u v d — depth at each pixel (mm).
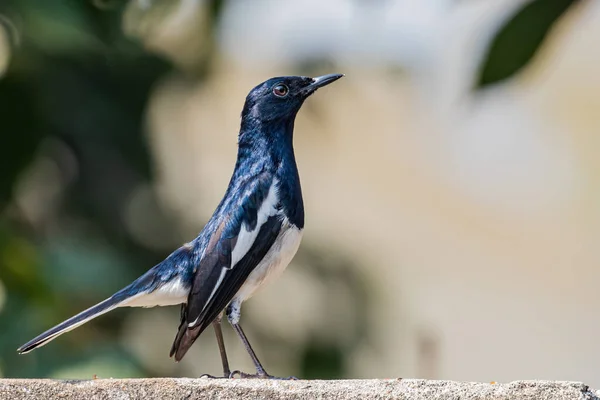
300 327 12859
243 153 9336
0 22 10109
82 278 11156
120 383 6504
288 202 9062
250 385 6414
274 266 9000
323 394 6359
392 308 13375
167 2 11578
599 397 6262
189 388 6445
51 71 11062
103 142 11969
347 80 13016
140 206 12422
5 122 10844
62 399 6484
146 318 12086
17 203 11555
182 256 8828
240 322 12812
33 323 10398
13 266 10508
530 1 6883
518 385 6254
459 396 6281
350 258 13109
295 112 9461
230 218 8875
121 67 11656
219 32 11953
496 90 7148
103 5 10086
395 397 6320
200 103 13422
